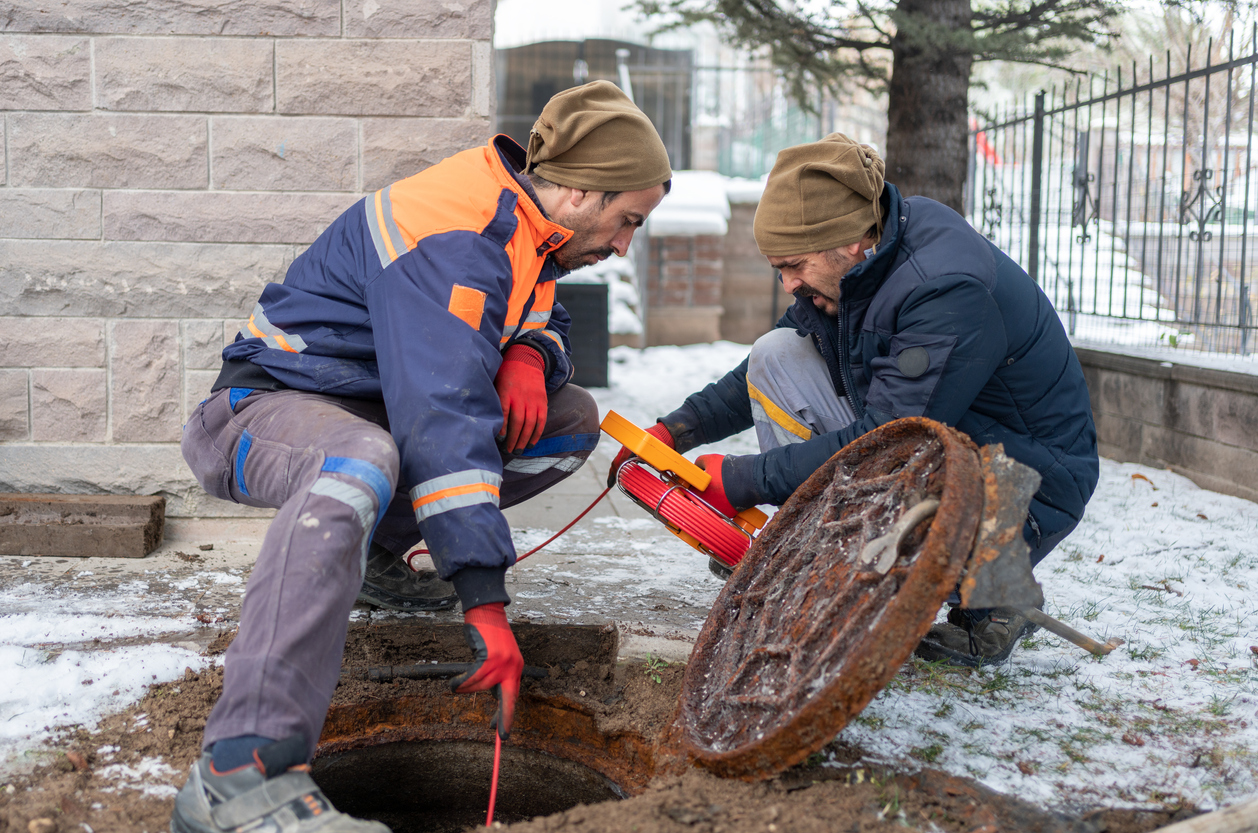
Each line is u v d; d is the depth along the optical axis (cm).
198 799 149
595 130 209
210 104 317
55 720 193
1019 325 218
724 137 1241
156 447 328
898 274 217
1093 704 212
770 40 649
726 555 228
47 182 316
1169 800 171
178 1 312
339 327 209
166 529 332
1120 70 541
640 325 1016
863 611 165
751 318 1096
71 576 288
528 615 263
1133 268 664
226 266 323
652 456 229
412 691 233
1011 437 227
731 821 158
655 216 1044
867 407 220
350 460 172
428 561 296
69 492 328
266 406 201
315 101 319
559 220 216
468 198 203
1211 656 240
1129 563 324
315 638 158
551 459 255
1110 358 530
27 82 311
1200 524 377
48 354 322
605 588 292
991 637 232
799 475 220
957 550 153
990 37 582
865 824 158
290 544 161
